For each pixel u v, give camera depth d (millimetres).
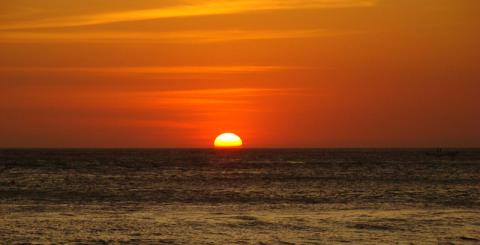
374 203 61281
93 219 46000
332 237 38031
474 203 61031
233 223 43688
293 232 39844
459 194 71562
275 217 47156
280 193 73125
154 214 50094
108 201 63094
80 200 64125
